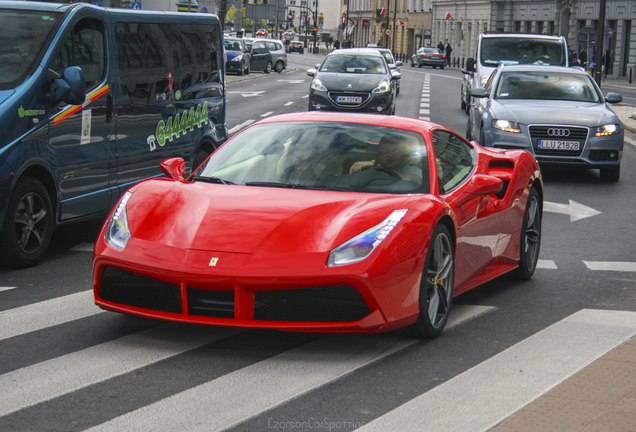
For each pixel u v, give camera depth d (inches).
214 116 457.7
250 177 248.2
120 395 185.6
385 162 249.1
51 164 324.2
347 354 216.7
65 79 323.9
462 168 272.8
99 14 358.9
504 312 264.8
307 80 1828.2
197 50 439.2
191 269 207.0
